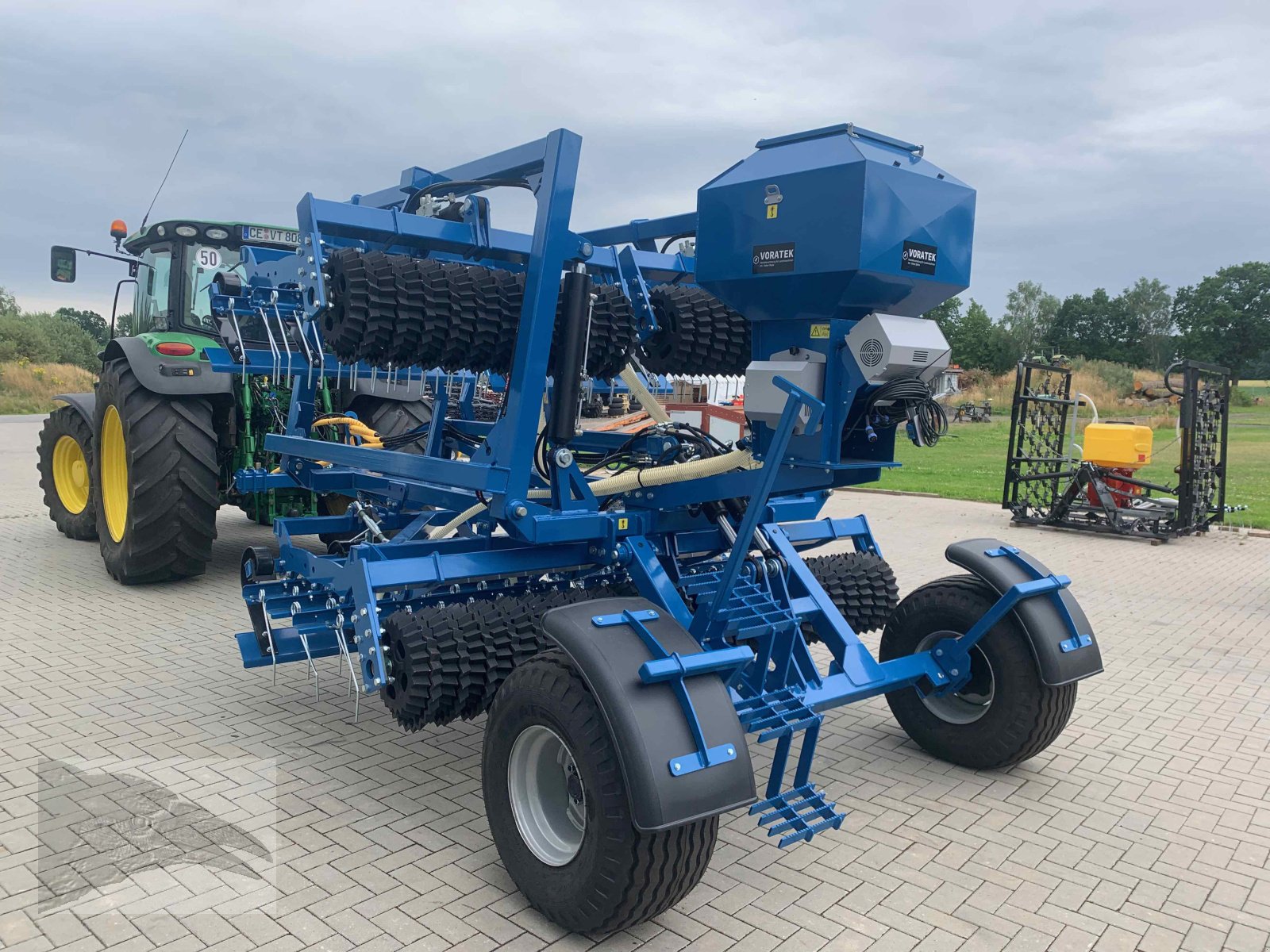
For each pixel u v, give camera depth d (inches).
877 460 130.3
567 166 119.0
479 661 123.6
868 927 100.0
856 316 122.0
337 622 140.2
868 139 122.0
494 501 122.4
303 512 258.5
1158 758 148.6
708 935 98.0
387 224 131.2
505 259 149.3
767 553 133.6
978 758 140.1
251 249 177.8
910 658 139.1
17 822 118.6
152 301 272.7
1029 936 98.7
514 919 100.2
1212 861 115.7
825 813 110.8
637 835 90.7
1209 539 359.6
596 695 93.1
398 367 141.2
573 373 127.5
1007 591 134.0
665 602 122.3
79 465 298.5
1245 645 212.1
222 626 209.0
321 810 123.7
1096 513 367.2
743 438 138.4
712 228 128.6
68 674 176.2
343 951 93.3
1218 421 375.9
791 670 123.2
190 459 231.0
